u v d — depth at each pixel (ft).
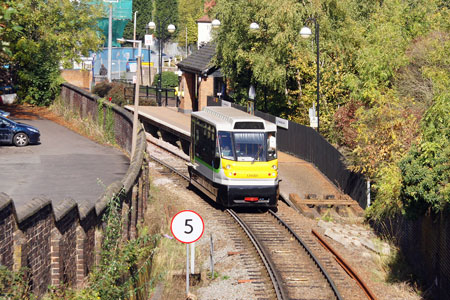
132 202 115.03
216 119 157.28
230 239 130.41
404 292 104.22
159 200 158.10
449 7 230.07
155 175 187.32
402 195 110.83
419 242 113.91
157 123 251.80
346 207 155.33
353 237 130.62
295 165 198.49
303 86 231.09
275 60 227.20
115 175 156.25
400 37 193.16
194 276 104.42
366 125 152.97
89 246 77.05
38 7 272.31
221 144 150.41
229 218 147.54
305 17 226.17
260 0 231.30
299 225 143.13
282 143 226.79
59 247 63.67
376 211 140.36
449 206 97.45
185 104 309.01
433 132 110.42
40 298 59.82
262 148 150.61
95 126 228.63
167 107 323.78
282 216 150.10
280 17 220.84
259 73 228.63
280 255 119.96
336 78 214.90
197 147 168.25
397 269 115.85
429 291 104.42
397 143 145.59
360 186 158.92
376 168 149.28
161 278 94.58
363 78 187.52
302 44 219.41
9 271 51.06
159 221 134.31
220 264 115.34
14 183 138.72
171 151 225.56
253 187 148.46
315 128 201.36
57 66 283.79
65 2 282.56
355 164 162.50
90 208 76.33
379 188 140.05
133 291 77.00
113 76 436.76
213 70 290.35
